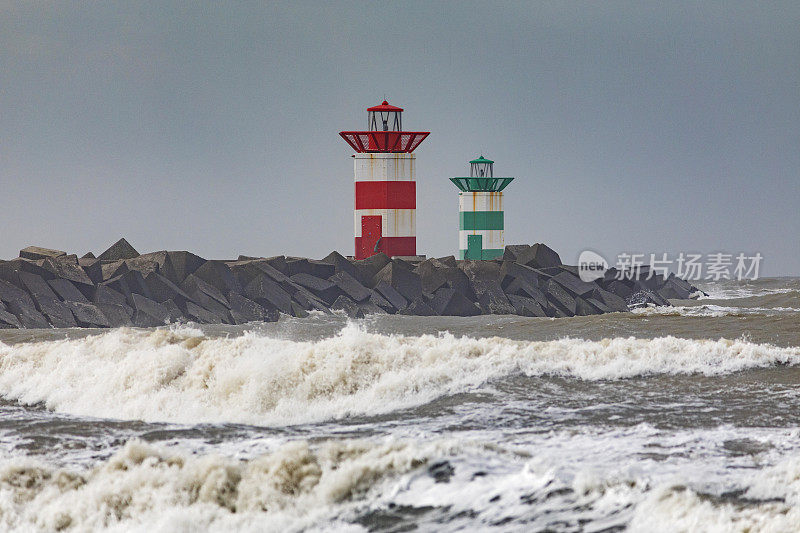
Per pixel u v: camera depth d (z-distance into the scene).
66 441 44.81
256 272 146.00
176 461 36.12
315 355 60.31
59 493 34.88
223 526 30.28
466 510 29.52
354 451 34.81
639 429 44.22
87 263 136.88
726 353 62.12
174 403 58.06
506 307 154.38
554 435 43.38
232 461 35.88
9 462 39.28
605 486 30.70
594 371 59.28
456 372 59.09
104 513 32.53
